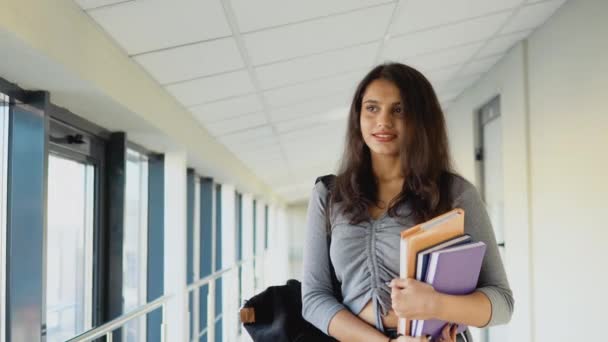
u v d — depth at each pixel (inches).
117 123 103.3
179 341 140.9
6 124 76.5
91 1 69.1
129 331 136.8
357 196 39.1
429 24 109.1
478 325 34.8
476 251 33.6
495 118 164.2
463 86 179.0
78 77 71.6
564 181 114.3
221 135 170.6
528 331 131.2
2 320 74.2
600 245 99.5
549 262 121.8
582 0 104.3
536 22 122.6
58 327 95.0
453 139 204.4
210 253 216.4
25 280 74.4
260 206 363.3
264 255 339.3
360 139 41.6
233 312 208.8
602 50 97.3
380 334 35.4
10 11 54.5
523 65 134.4
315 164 310.3
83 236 106.2
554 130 118.7
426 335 34.2
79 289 104.4
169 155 142.2
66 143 94.1
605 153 97.0
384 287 36.6
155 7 73.4
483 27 119.6
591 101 102.0
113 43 83.2
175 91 114.0
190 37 86.0
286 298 42.8
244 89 123.2
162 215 142.4
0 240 74.7
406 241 33.1
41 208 75.6
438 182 38.1
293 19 88.4
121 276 111.0
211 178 220.4
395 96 39.1
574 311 110.2
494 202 166.4
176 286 142.5
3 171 75.8
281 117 165.5
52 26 63.6
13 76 71.0
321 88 140.2
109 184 111.8
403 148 38.4
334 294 40.4
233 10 80.0
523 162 134.3
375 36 107.9
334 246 39.4
